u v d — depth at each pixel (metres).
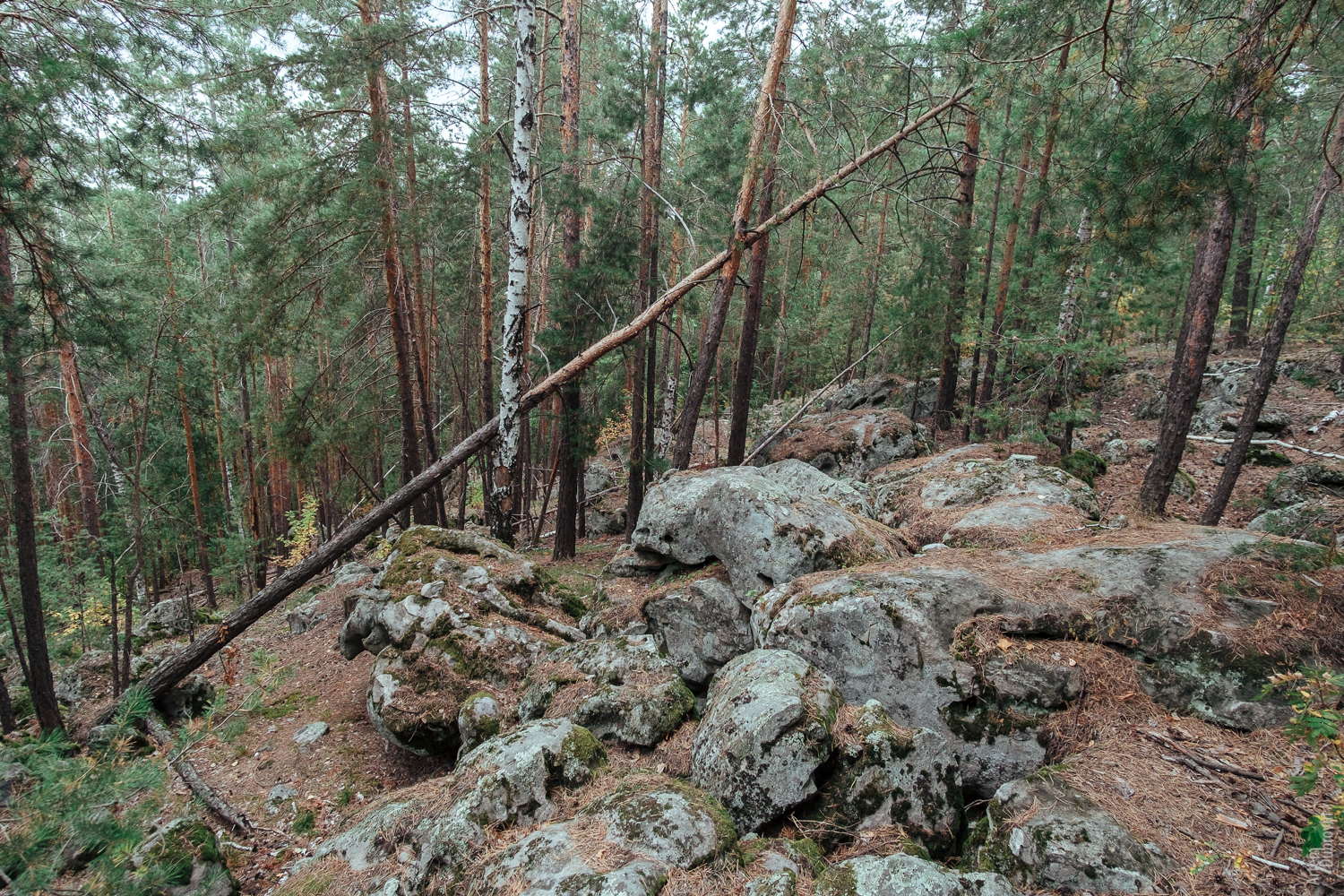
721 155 12.66
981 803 4.30
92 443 16.92
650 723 5.14
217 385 17.45
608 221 12.62
